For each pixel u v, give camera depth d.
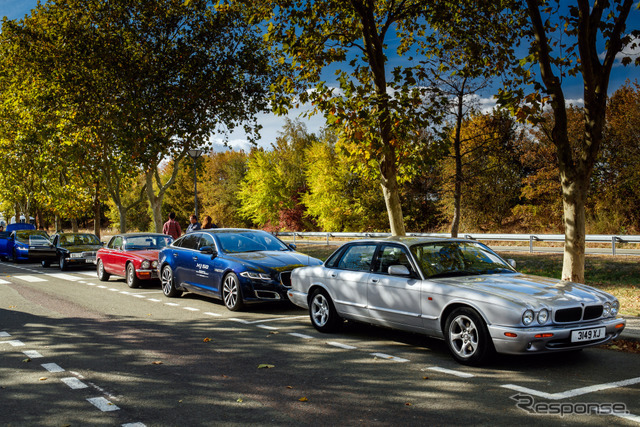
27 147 34.12
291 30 12.86
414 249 6.95
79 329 8.44
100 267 16.50
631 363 6.02
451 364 6.00
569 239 9.08
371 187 40.53
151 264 14.09
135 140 24.69
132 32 23.91
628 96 26.88
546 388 5.02
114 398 4.88
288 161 52.59
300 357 6.43
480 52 13.07
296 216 51.88
